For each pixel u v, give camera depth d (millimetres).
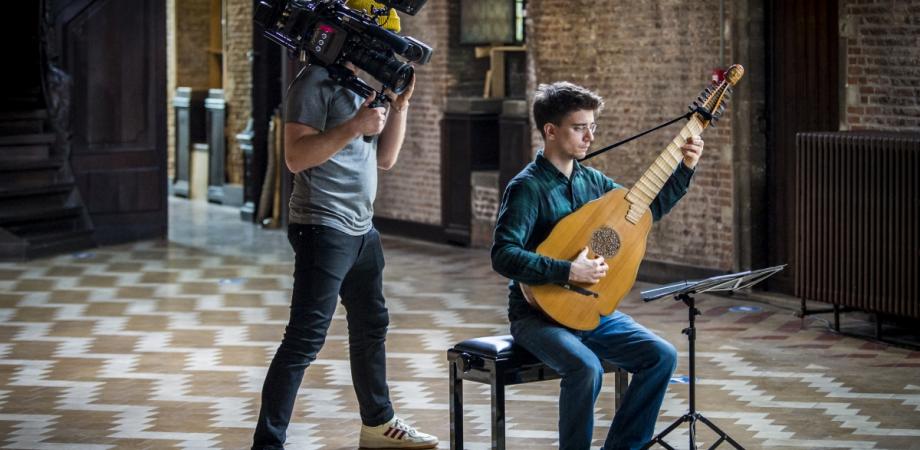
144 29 12578
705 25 9492
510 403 6457
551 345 4867
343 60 5031
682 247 9906
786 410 6266
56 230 11969
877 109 8406
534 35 10914
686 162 5121
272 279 10484
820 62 8867
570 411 4840
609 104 10359
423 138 12336
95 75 12352
